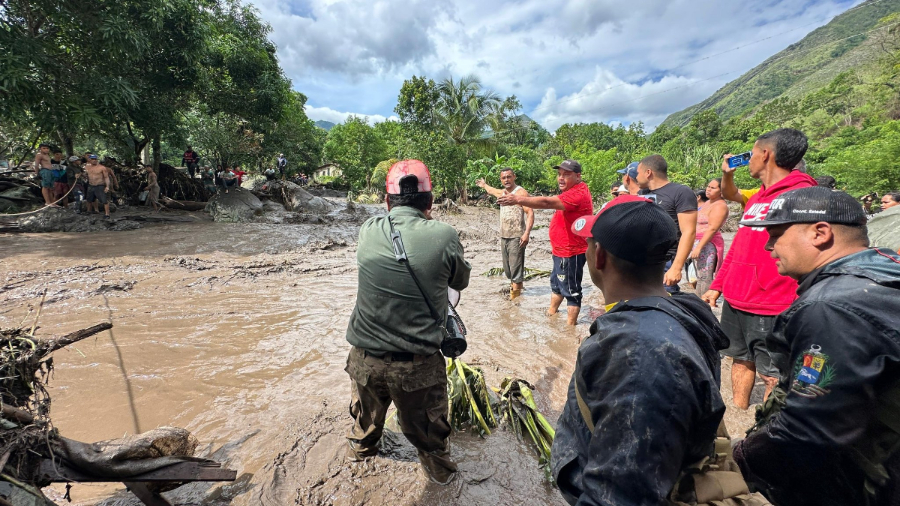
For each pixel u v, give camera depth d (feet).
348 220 49.49
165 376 12.78
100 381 12.36
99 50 36.88
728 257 10.71
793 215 5.02
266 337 16.03
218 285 23.27
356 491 8.23
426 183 7.95
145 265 26.20
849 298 4.09
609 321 4.09
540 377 12.98
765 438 4.53
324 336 16.24
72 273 23.65
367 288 7.42
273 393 11.94
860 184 84.69
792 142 8.87
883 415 3.79
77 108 33.91
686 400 3.50
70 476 5.98
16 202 38.86
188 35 43.60
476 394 10.77
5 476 5.41
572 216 15.96
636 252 4.29
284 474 8.66
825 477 4.16
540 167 108.06
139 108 41.39
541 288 24.25
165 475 6.37
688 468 3.96
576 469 4.33
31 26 35.45
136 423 10.44
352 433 9.09
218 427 10.31
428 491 8.24
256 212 46.96
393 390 7.43
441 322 7.54
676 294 4.51
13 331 6.55
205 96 54.95
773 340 5.17
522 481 8.60
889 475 3.81
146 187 45.68
